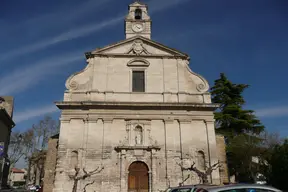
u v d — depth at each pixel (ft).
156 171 75.66
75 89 83.51
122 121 79.97
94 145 76.69
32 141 150.82
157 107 81.30
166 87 85.05
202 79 86.79
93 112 79.61
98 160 75.51
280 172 83.41
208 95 84.48
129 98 82.99
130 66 86.79
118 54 87.04
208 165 77.25
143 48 88.53
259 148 112.78
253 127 110.32
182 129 79.97
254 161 126.11
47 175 78.07
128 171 75.77
